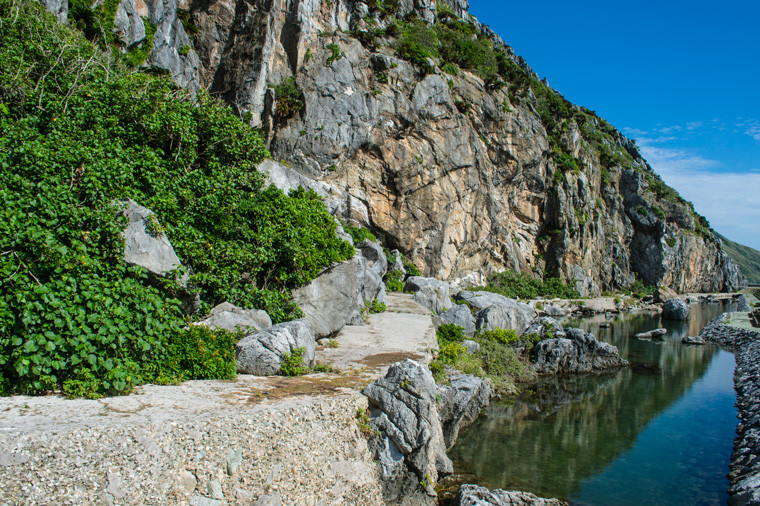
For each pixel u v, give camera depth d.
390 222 42.16
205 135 17.52
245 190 18.05
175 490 7.18
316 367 12.55
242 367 11.41
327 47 41.41
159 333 10.18
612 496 12.27
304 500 8.53
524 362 24.75
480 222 51.12
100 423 7.09
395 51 46.03
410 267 42.19
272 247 16.11
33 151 10.96
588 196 70.75
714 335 40.69
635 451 15.46
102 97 15.88
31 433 6.45
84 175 11.21
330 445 9.23
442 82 45.59
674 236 89.38
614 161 85.25
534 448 15.30
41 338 8.09
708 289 110.25
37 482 6.22
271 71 39.53
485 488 11.61
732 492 12.46
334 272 17.58
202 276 13.79
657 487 12.88
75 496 6.40
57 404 7.80
